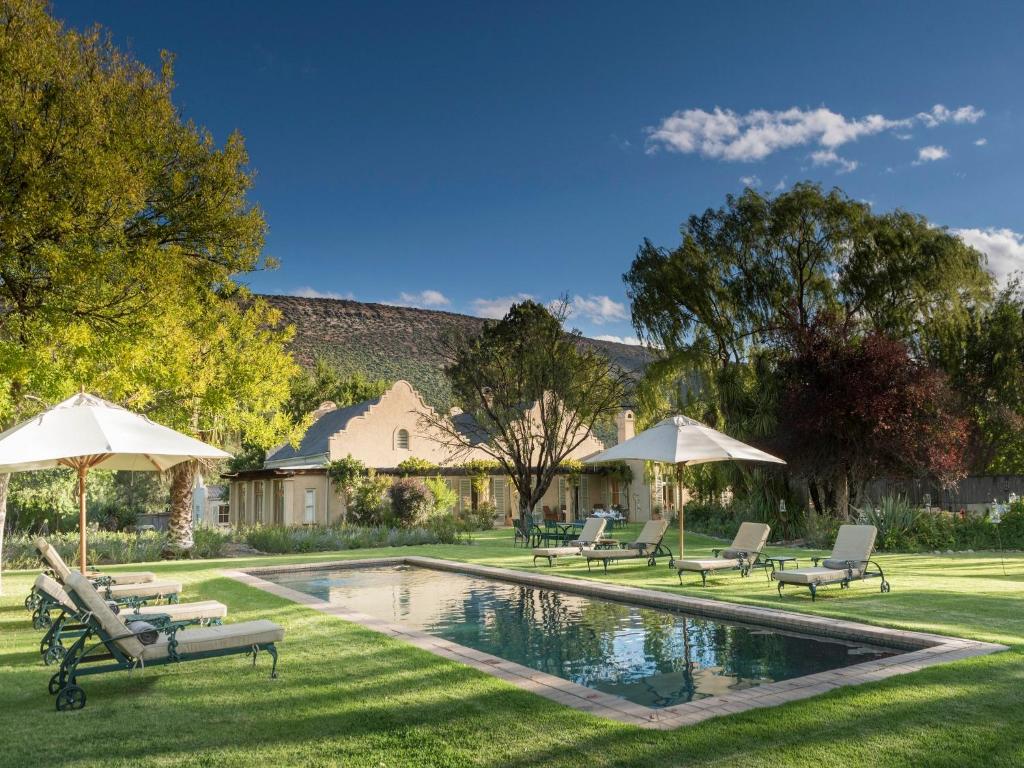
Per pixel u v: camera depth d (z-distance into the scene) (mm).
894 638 7984
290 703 5887
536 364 31281
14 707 5910
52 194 11836
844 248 26641
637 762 4414
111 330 13266
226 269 16969
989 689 5750
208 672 6945
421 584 15250
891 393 22078
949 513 22391
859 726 4945
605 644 8945
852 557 12039
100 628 6199
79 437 8922
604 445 48344
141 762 4609
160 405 20953
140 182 12641
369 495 32438
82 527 11406
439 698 5871
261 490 40906
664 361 28844
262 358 22422
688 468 28859
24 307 12672
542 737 4898
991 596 11062
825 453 23484
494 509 39344
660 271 28438
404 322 158750
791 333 26172
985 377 30219
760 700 5566
